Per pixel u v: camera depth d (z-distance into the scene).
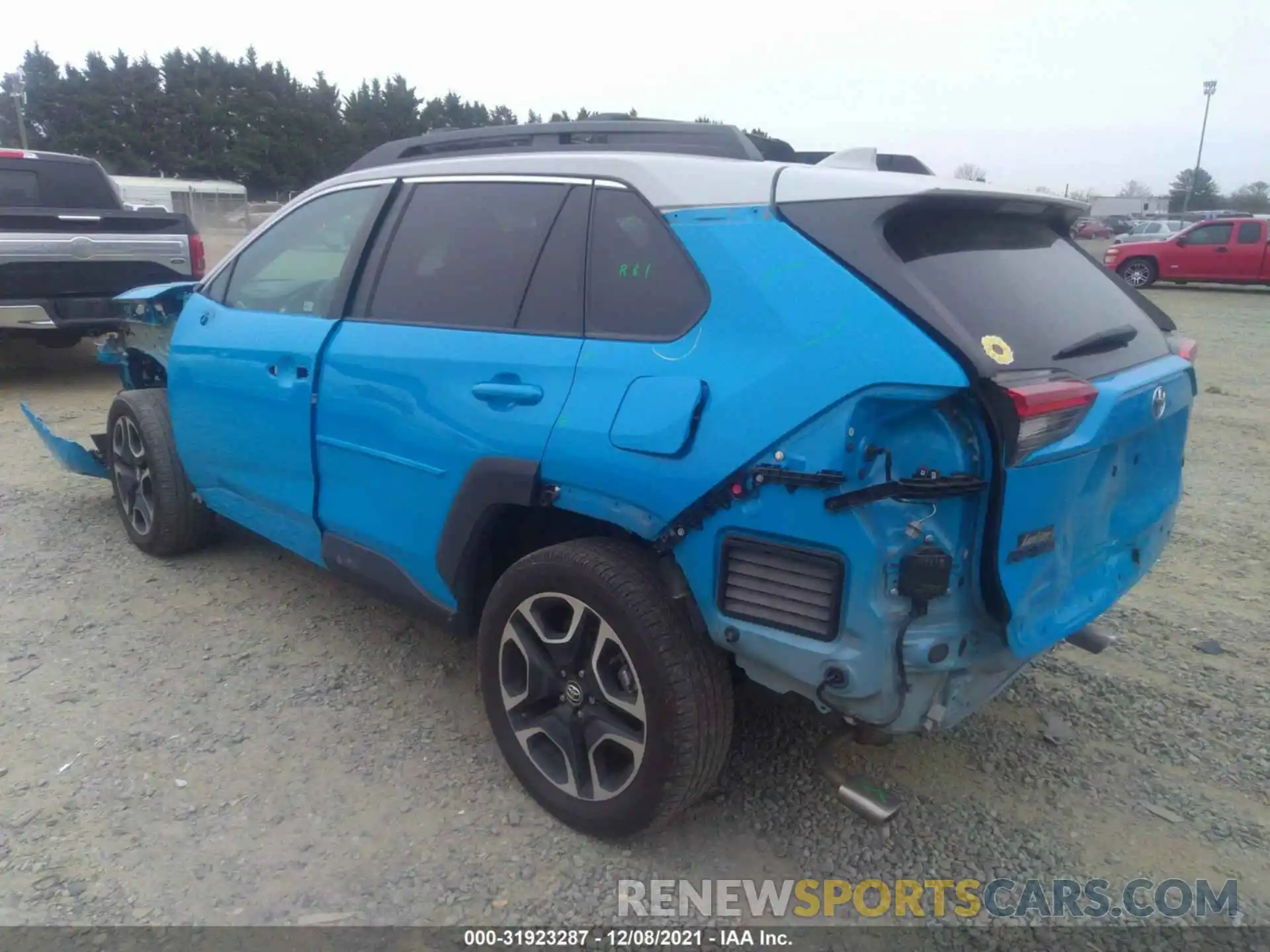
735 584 2.46
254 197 68.38
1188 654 4.11
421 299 3.30
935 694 2.39
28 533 5.23
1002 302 2.53
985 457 2.22
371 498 3.38
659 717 2.57
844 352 2.27
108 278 8.23
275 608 4.38
